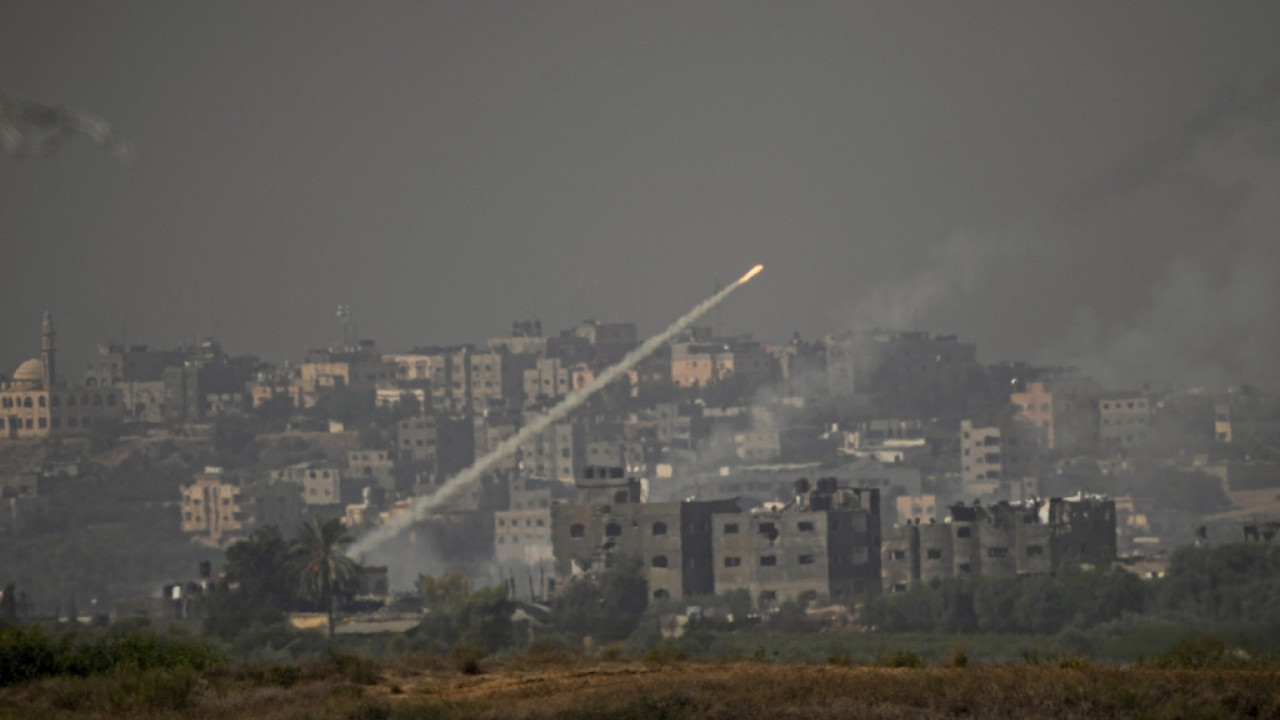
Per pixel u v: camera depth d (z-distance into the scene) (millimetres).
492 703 168875
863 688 163375
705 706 158000
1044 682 161000
